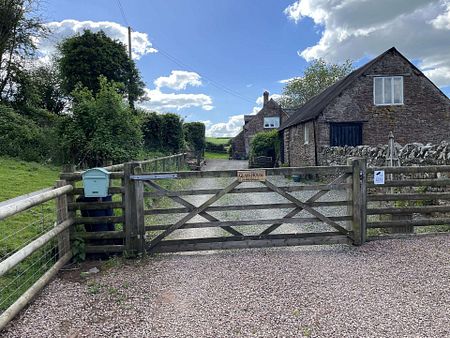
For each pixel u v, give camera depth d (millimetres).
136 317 3492
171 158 16109
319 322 3311
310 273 4539
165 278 4488
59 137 15055
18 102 21719
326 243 5703
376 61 17219
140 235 5395
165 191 5504
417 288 4004
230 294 3957
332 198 11078
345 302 3697
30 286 4051
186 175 5496
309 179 16969
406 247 5508
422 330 3133
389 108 17359
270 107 49000
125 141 14633
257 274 4539
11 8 19438
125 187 5355
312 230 7012
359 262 4926
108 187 5312
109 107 14508
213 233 6871
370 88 17297
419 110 17516
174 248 5488
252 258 5203
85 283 4359
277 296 3877
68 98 28266
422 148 8750
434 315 3389
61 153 15109
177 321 3396
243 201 10797
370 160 11500
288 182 16109
